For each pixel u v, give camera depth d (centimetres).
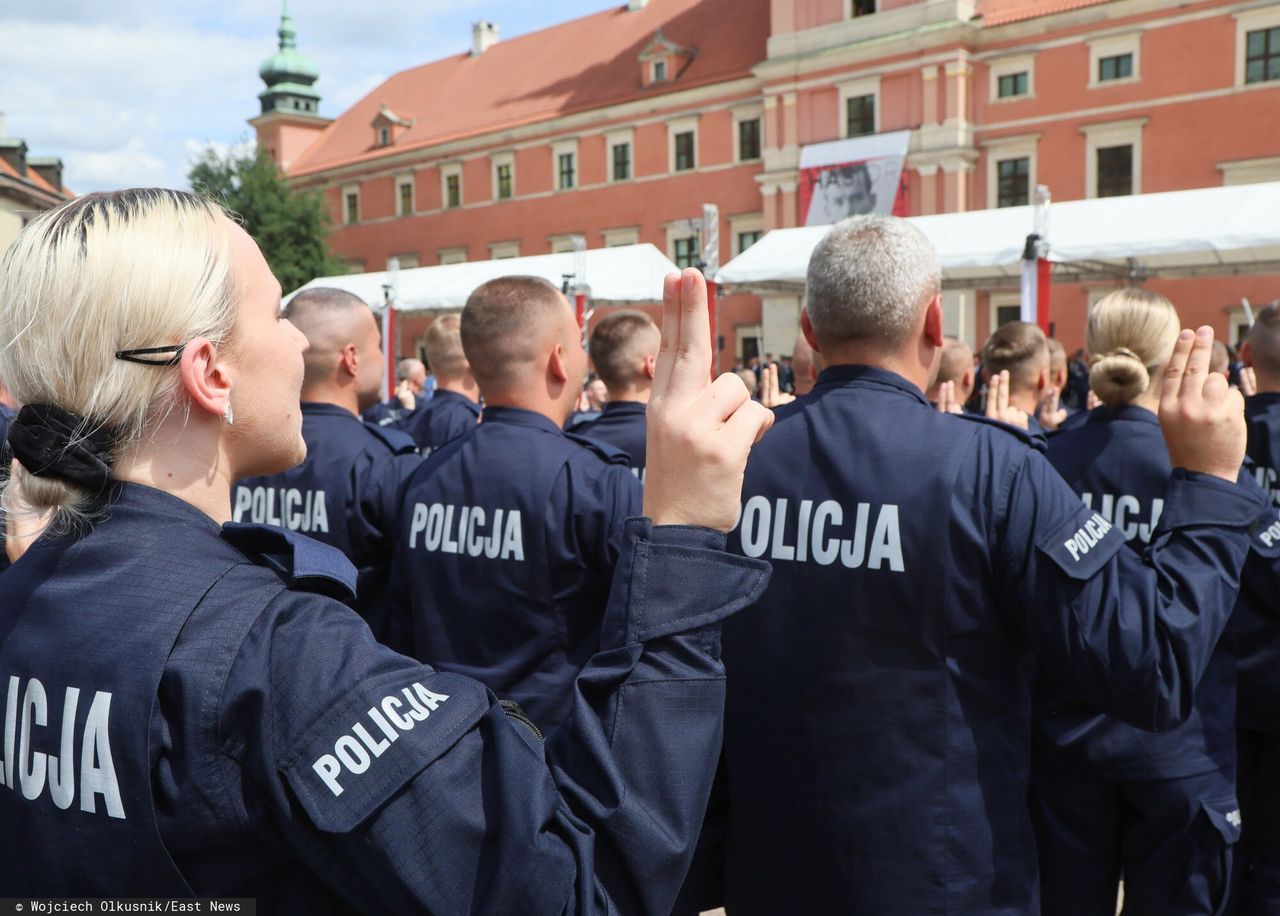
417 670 84
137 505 87
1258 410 288
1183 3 2233
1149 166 2311
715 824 189
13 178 3222
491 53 4200
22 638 85
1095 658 148
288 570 91
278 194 3619
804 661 168
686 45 3322
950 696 160
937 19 2545
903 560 161
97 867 78
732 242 3014
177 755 76
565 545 226
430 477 246
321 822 75
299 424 99
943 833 158
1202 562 153
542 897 75
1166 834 220
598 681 84
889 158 2620
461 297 1536
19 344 85
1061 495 159
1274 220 1009
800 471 176
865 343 180
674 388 90
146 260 85
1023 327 335
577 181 3381
